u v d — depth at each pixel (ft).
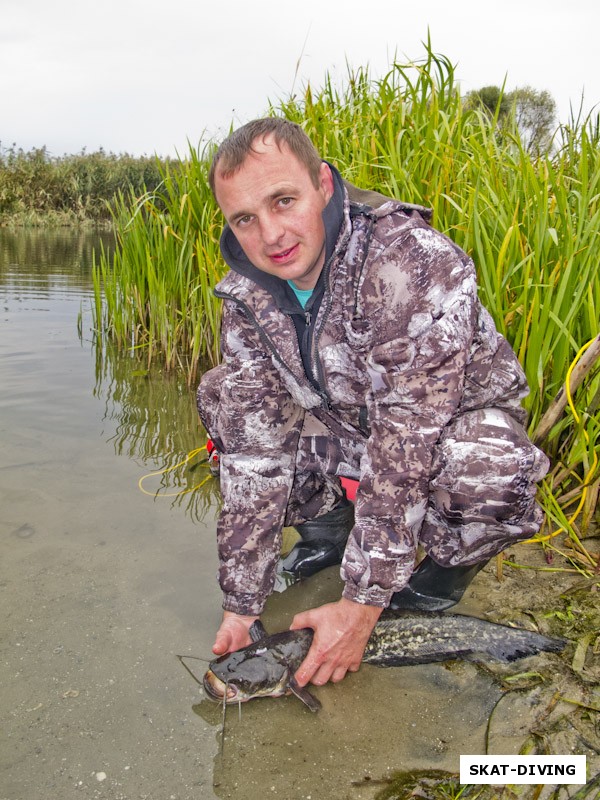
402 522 6.55
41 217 73.05
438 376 6.25
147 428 13.61
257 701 6.61
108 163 78.84
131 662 6.95
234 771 5.73
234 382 7.59
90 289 29.60
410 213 6.40
